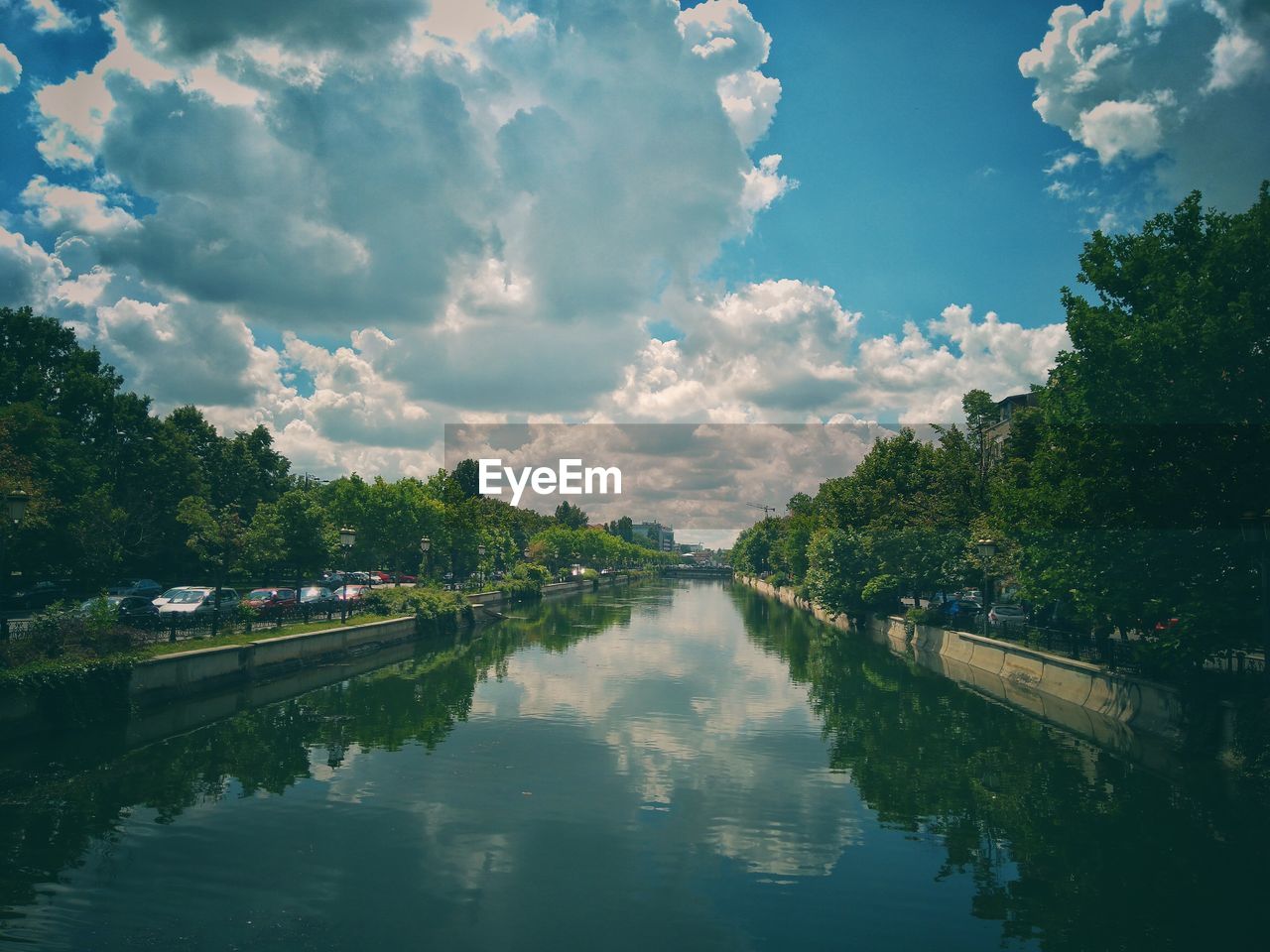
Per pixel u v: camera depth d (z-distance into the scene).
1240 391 17.48
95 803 15.58
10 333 49.72
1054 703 27.44
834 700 28.19
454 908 11.41
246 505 69.62
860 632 54.62
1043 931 10.99
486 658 37.78
